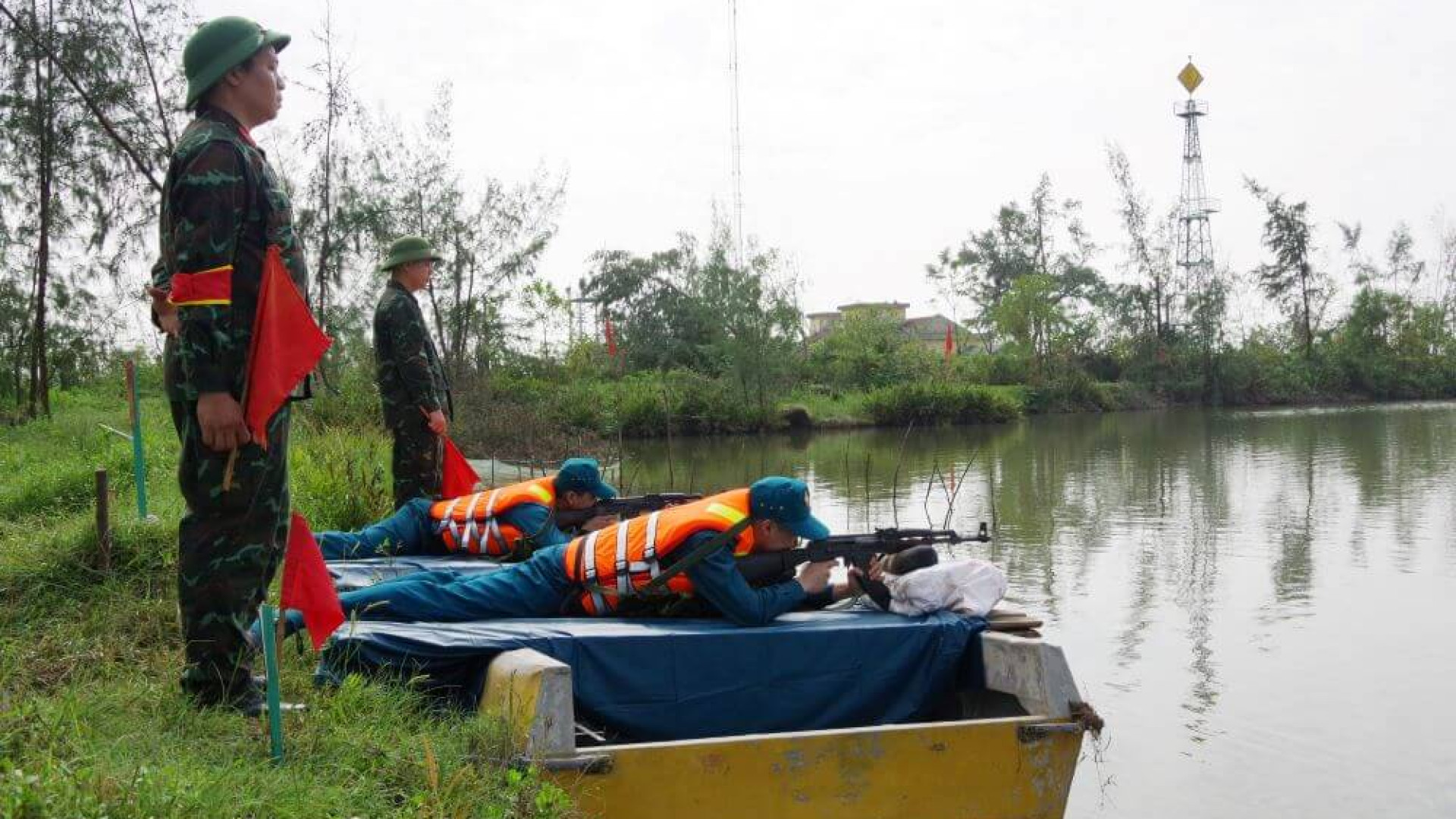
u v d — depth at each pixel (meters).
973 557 12.33
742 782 4.17
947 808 4.37
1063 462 23.80
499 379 30.58
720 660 4.85
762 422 36.72
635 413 33.59
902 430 37.59
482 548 6.98
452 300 29.75
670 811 4.10
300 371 4.13
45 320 18.11
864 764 4.28
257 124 4.50
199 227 4.06
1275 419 41.41
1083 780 6.02
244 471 4.23
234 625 4.30
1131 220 56.94
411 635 4.80
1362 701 7.26
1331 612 9.66
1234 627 9.16
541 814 3.66
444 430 8.34
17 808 2.89
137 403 7.19
